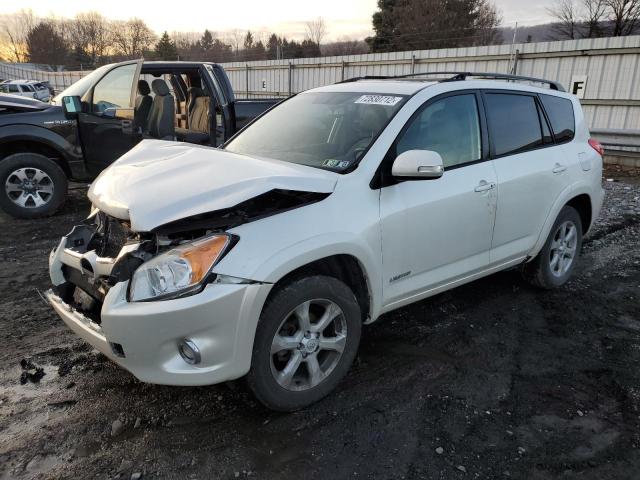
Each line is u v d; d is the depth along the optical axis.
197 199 2.57
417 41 37.84
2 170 6.43
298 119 3.80
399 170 3.00
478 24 38.78
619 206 7.84
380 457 2.58
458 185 3.50
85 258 2.83
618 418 2.91
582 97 13.69
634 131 11.17
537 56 14.48
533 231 4.19
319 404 2.97
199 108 7.33
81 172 6.86
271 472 2.47
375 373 3.29
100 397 3.00
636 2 31.64
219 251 2.47
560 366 3.43
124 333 2.46
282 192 2.68
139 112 7.11
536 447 2.67
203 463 2.52
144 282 2.47
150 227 2.45
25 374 3.20
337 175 2.99
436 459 2.57
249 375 2.67
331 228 2.80
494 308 4.27
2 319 3.95
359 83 4.01
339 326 2.99
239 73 24.61
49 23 78.06
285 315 2.69
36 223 6.54
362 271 3.04
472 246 3.69
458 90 3.70
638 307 4.35
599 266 5.32
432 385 3.18
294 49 47.16
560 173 4.32
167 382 2.51
